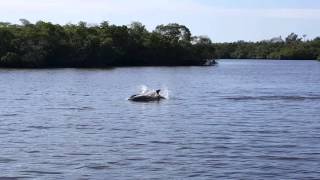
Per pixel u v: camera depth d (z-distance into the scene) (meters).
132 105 72.50
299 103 77.19
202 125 53.66
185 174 32.88
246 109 68.81
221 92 98.50
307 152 39.28
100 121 56.03
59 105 72.31
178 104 74.44
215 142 43.41
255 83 128.38
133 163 35.53
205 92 98.12
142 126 52.66
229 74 176.75
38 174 32.56
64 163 35.34
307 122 56.25
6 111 64.56
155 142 43.25
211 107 70.94
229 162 35.97
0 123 53.59
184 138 45.31
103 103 75.19
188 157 37.50
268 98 85.69
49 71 179.38
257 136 46.59
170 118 59.09
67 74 160.12
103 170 33.66
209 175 32.69
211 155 38.19
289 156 37.88
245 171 33.59
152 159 36.75
